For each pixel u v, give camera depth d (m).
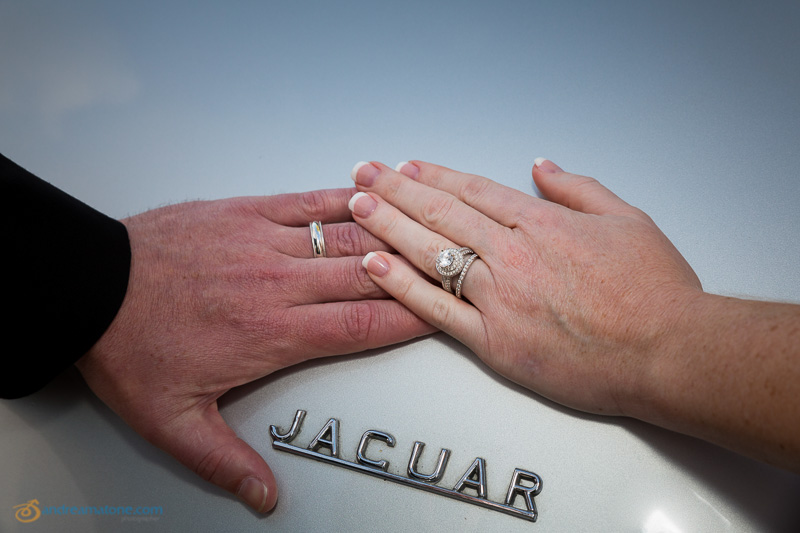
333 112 1.31
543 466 0.87
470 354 1.00
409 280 0.99
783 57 1.23
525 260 0.95
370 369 1.01
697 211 1.06
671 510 0.81
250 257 1.07
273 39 1.44
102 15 1.52
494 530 0.84
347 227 1.14
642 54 1.29
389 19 1.44
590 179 1.09
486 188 1.08
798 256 0.98
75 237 0.99
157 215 1.14
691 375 0.74
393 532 0.86
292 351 1.00
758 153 1.11
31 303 0.92
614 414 0.88
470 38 1.38
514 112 1.25
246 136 1.30
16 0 1.55
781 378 0.65
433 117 1.27
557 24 1.37
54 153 1.31
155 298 1.02
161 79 1.40
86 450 0.98
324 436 0.95
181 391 0.97
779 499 0.79
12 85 1.42
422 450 0.91
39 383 0.96
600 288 0.88
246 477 0.90
